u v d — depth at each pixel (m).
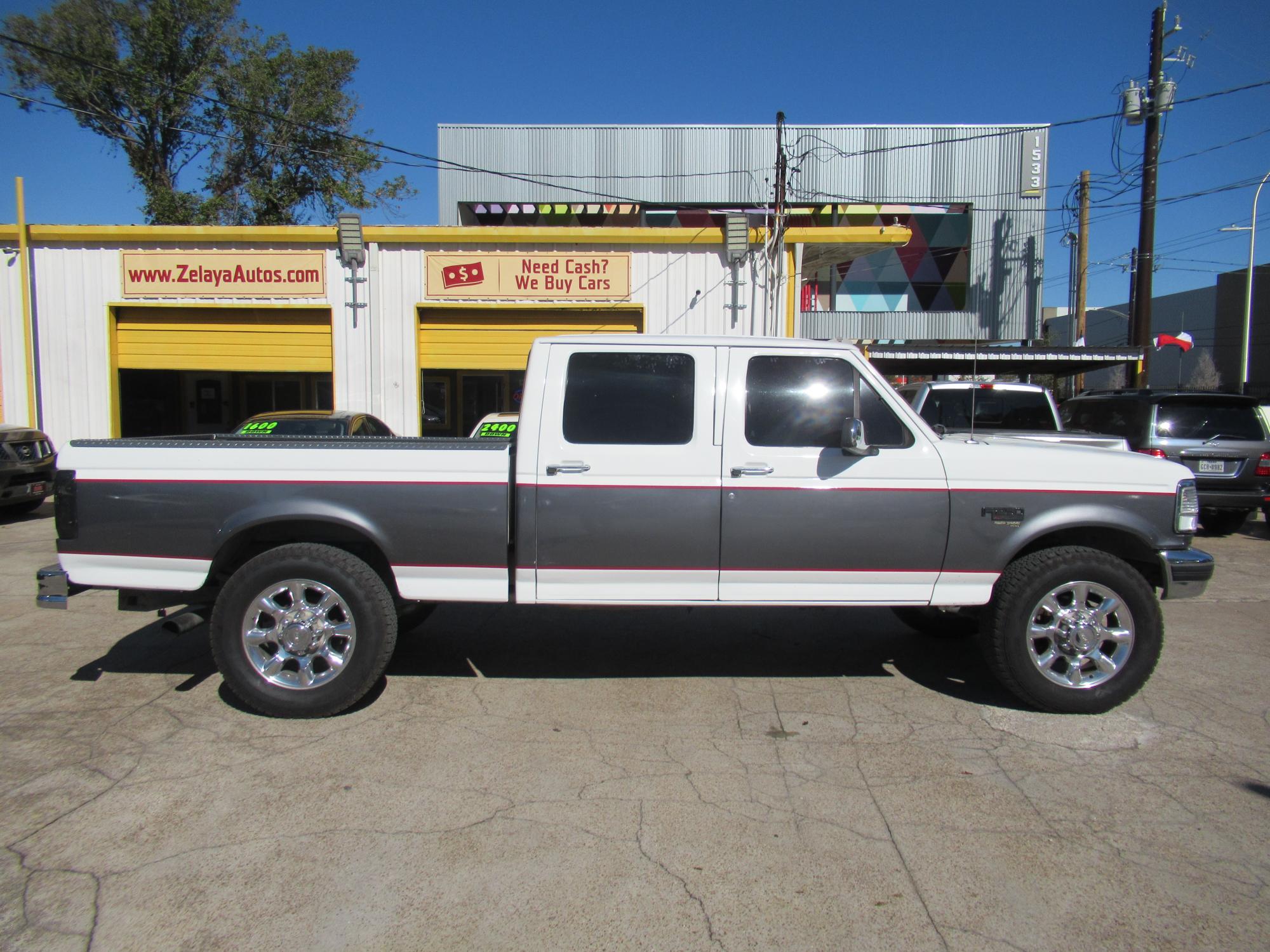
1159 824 3.40
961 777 3.81
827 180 24.66
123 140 23.55
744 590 4.52
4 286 14.14
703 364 4.51
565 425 4.47
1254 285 42.84
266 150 24.30
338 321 14.36
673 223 24.84
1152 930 2.72
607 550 4.46
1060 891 2.94
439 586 4.50
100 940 2.65
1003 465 4.50
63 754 4.00
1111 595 4.46
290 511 4.39
